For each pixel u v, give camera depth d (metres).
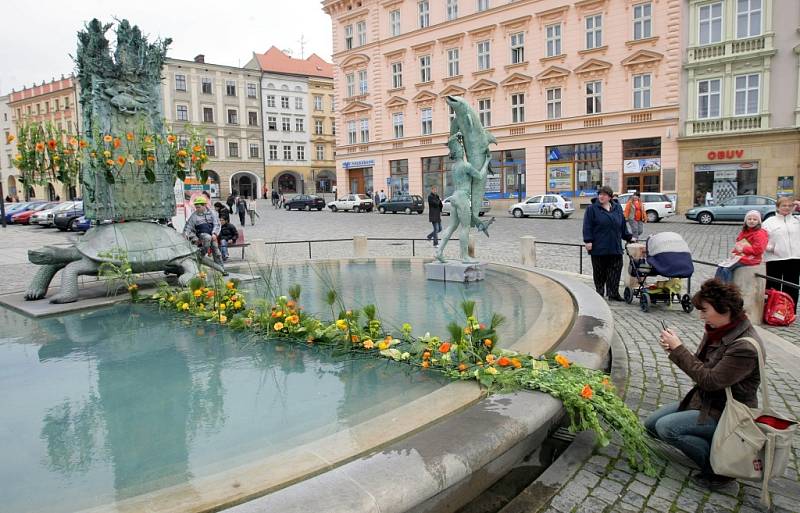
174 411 3.64
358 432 3.05
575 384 3.65
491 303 6.70
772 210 24.30
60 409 3.71
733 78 28.70
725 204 25.41
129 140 7.70
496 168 37.72
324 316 6.09
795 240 8.02
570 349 4.54
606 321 5.39
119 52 7.86
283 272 9.53
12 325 6.03
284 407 3.67
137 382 4.19
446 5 38.56
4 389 4.07
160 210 8.20
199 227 11.03
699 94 29.77
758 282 7.50
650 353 6.23
